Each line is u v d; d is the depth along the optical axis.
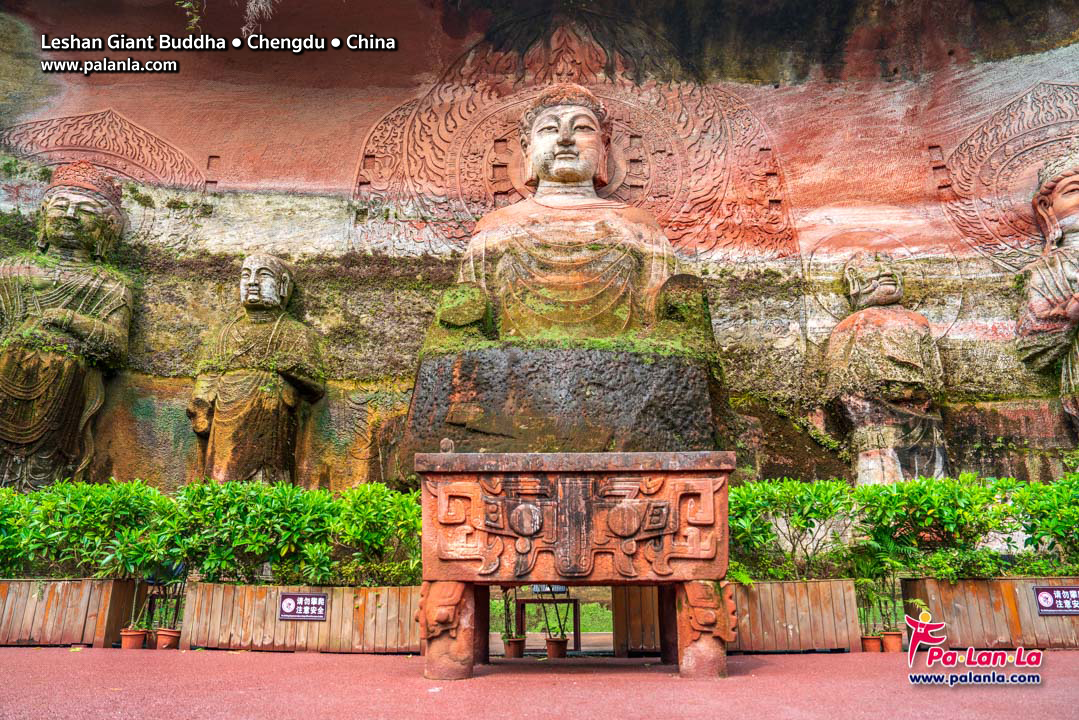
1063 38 9.91
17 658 4.43
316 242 9.83
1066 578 5.01
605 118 9.21
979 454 8.70
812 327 9.45
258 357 8.45
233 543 5.27
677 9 10.49
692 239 9.95
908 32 10.29
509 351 6.71
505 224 8.35
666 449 6.45
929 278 9.53
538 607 8.70
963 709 3.00
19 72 10.02
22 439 7.84
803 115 10.33
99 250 9.12
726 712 2.96
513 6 10.56
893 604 5.42
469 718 2.86
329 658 4.67
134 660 4.44
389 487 6.86
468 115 10.41
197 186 9.97
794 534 5.70
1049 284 8.77
